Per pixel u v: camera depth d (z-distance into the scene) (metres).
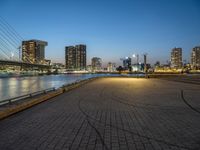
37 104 11.57
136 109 9.99
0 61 98.12
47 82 65.06
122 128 6.83
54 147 5.26
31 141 5.67
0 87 42.75
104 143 5.51
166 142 5.56
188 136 6.02
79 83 26.23
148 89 20.28
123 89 20.45
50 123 7.46
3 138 5.91
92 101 12.59
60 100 13.14
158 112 9.27
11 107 9.18
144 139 5.79
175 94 15.92
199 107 10.45
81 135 6.14
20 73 151.75
